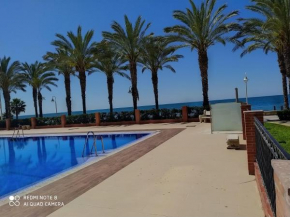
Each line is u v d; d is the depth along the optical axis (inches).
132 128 709.9
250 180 178.9
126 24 807.7
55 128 957.2
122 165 255.1
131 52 845.2
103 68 985.5
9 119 1104.8
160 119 831.1
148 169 230.2
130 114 884.0
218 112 460.1
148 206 146.0
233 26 687.1
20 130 979.3
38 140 673.0
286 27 617.9
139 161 267.3
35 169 357.7
